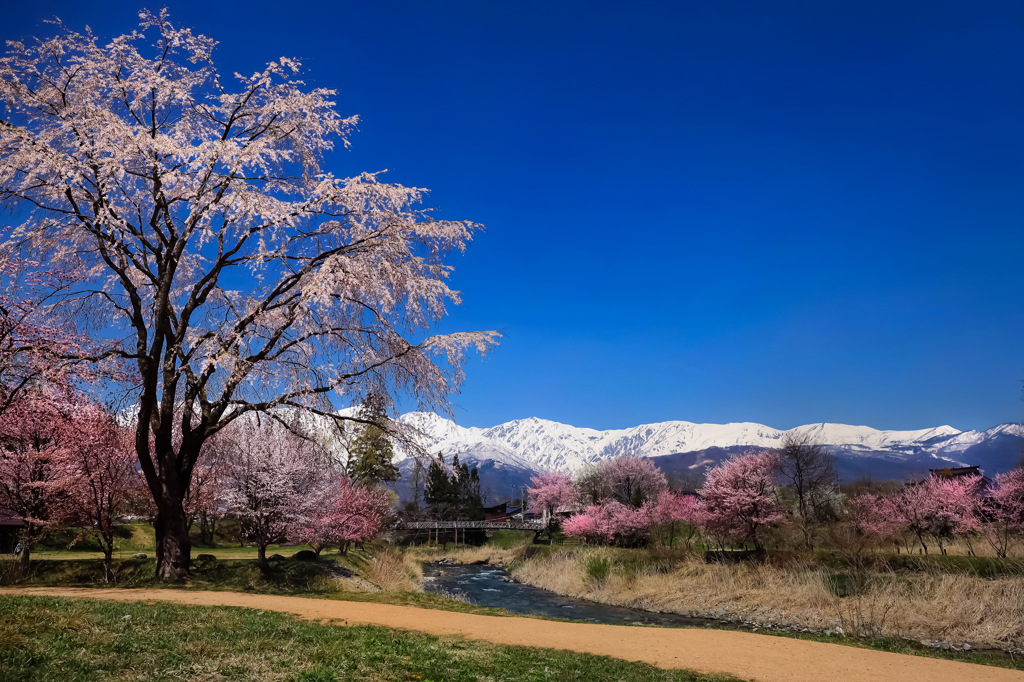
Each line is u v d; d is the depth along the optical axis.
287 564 22.70
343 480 31.17
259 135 19.20
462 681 8.08
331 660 8.37
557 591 37.75
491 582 44.31
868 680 9.46
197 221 17.66
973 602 20.45
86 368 17.39
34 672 6.64
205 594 15.72
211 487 23.72
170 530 18.25
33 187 16.81
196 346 17.19
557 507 89.06
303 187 19.59
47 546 32.16
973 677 10.04
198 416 21.02
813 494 47.78
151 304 20.36
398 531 74.62
